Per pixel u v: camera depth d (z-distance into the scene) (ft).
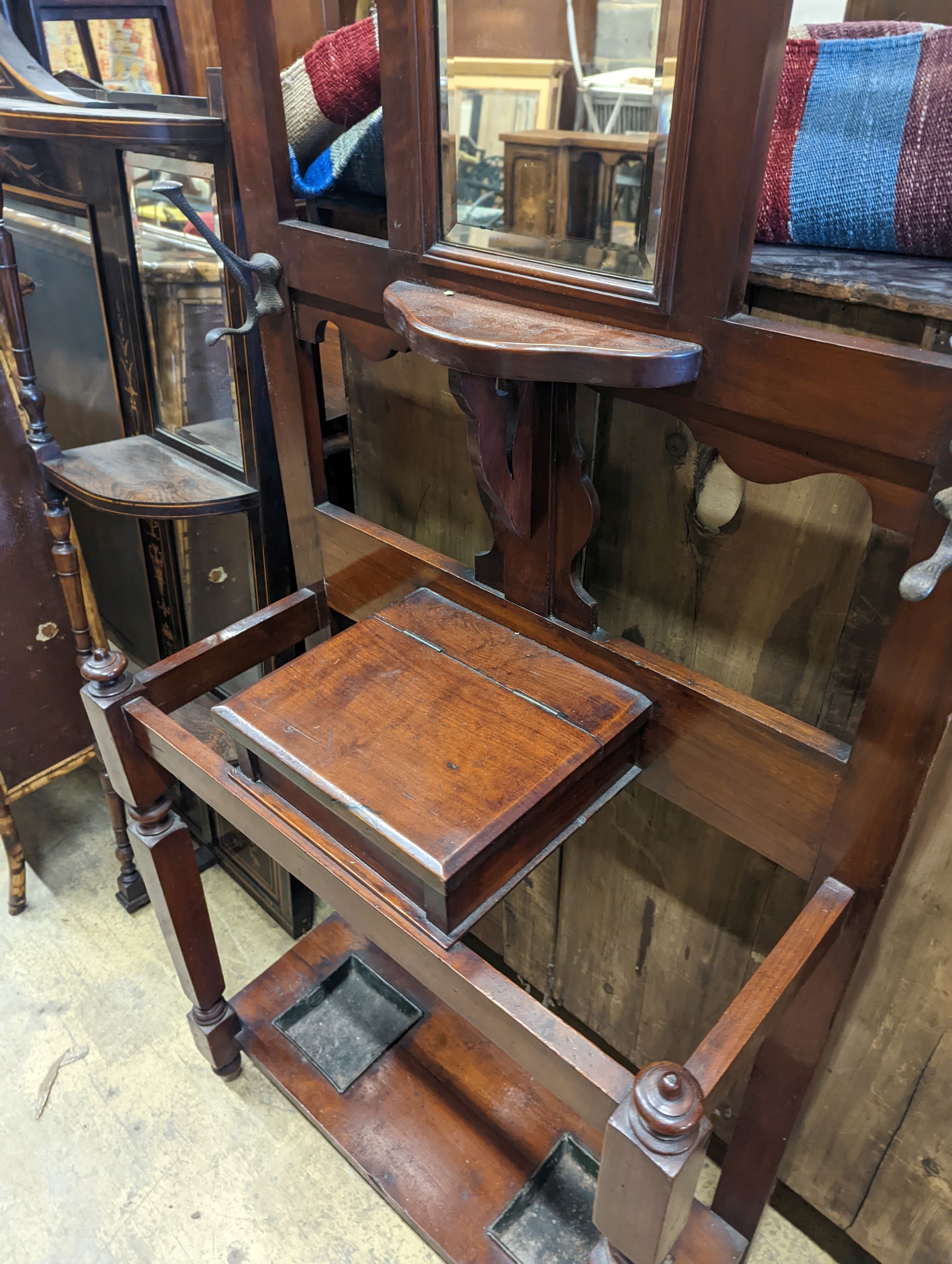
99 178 3.75
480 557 2.96
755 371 2.00
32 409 3.92
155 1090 4.34
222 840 5.25
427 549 3.19
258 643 3.54
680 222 1.96
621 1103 1.93
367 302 2.73
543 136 2.12
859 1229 3.53
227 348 3.57
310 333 3.03
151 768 3.28
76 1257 3.75
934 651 1.97
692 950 3.61
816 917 2.36
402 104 2.30
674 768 2.72
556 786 2.37
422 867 2.18
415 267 2.53
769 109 1.76
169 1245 3.79
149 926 5.13
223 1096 4.32
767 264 2.15
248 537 4.06
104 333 4.29
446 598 3.14
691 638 2.97
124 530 5.03
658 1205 1.86
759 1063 2.95
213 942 3.83
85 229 4.07
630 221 2.08
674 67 1.83
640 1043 4.20
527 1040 2.15
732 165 1.83
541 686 2.72
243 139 2.80
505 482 2.47
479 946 5.06
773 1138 3.08
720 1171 4.09
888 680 2.08
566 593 2.74
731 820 2.66
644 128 1.96
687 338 2.08
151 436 4.32
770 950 3.31
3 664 4.60
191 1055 4.49
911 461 1.88
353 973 4.47
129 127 2.88
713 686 2.52
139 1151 4.11
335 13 3.56
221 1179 4.01
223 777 2.83
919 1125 3.07
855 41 2.14
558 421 2.47
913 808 2.19
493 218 2.33
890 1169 3.26
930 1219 3.24
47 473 3.98
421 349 2.07
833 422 1.94
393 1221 3.87
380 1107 3.87
